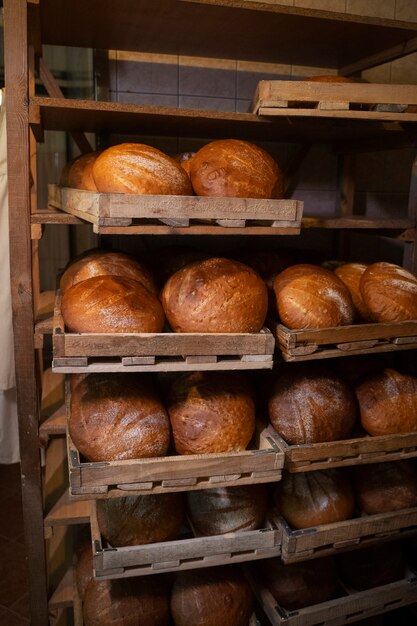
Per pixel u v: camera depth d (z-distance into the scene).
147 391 1.68
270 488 1.97
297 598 1.92
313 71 2.43
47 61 3.04
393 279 1.83
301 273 1.78
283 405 1.80
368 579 2.01
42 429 1.90
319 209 2.58
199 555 1.67
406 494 1.94
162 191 1.51
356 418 1.88
